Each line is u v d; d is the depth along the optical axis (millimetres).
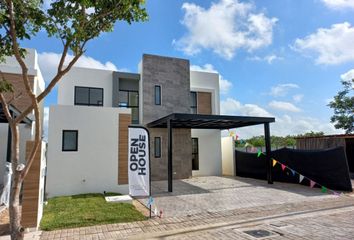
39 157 5359
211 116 10648
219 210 6824
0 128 10227
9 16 3773
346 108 20516
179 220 5934
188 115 10211
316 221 5703
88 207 6871
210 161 15789
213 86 16594
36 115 3732
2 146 10180
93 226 5469
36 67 11938
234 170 15641
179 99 14680
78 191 8922
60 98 12703
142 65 14016
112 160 9438
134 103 14461
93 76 13461
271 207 7109
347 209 6805
